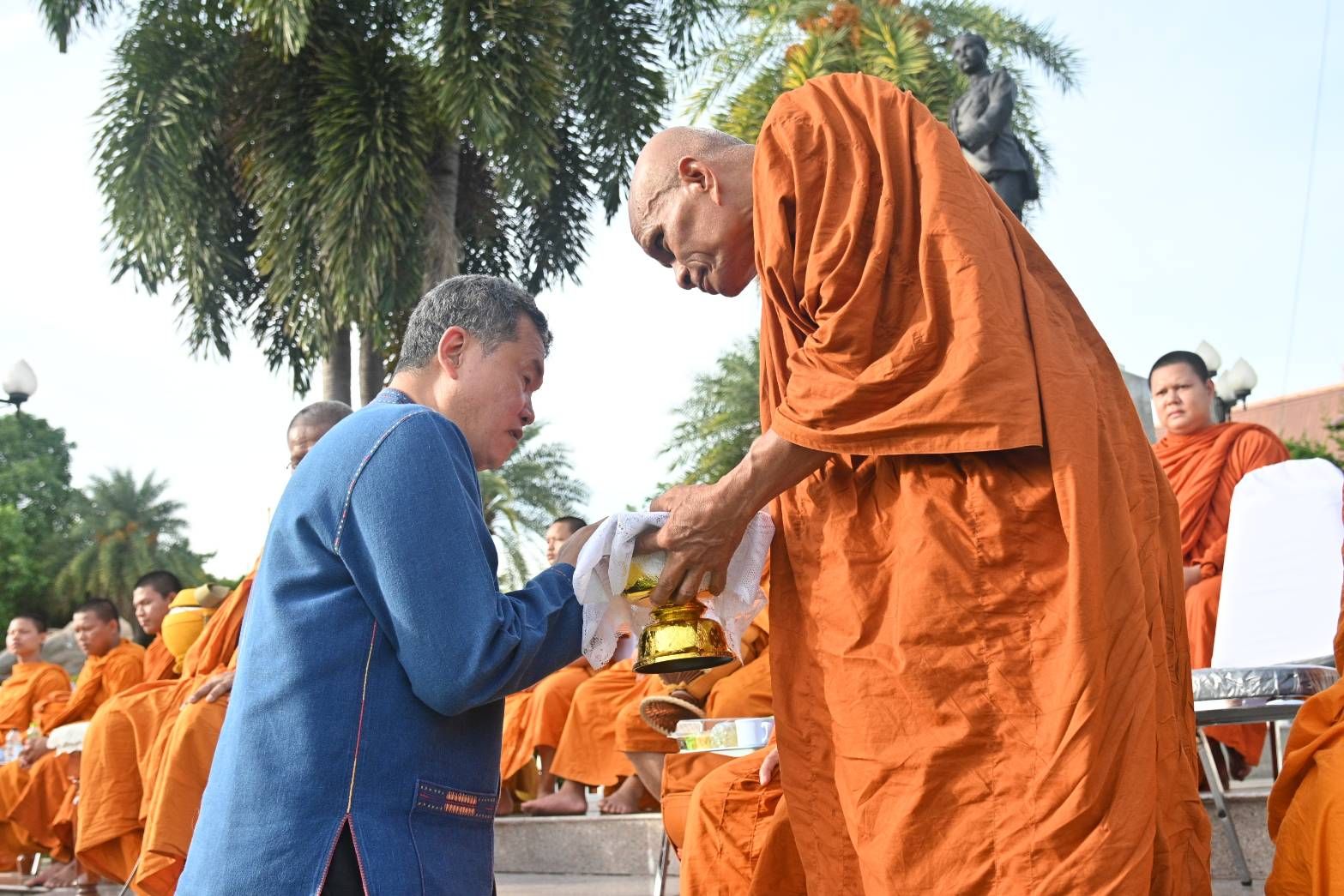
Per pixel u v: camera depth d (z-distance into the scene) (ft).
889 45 53.98
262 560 6.98
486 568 6.81
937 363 6.87
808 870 7.35
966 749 6.68
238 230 47.03
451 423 7.17
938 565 6.82
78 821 19.12
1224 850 13.14
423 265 41.78
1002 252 7.04
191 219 43.60
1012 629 6.73
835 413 7.01
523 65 40.24
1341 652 9.36
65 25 42.06
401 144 41.06
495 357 7.64
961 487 6.92
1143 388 26.00
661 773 16.19
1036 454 6.83
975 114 35.53
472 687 6.50
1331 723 8.05
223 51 42.86
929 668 6.79
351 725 6.46
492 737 7.13
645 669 7.89
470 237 49.19
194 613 19.99
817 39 54.29
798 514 7.63
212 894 6.23
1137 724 6.45
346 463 6.79
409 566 6.51
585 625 7.42
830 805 7.32
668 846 12.14
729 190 8.13
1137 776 6.37
